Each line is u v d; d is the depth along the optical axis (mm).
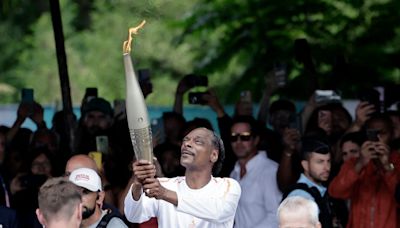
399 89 17625
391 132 16141
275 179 15461
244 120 15781
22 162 17641
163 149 16094
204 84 18656
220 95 25156
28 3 38656
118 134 17312
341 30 23297
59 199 10484
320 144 14258
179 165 16047
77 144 17219
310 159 14297
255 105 22859
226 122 17594
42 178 15922
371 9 23219
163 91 33500
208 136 12117
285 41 23750
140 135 11008
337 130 17266
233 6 24719
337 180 14773
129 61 10977
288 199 10836
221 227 12070
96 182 12742
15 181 15852
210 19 24922
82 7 37781
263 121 18812
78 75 35750
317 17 23516
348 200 15703
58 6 16922
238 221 15609
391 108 19484
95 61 36125
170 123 17469
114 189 16344
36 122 18250
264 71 23906
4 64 38062
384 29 23234
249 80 24047
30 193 15781
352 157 15391
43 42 38000
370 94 16891
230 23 24703
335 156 16453
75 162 13836
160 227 12172
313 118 17094
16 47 38281
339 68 19609
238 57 24438
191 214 11781
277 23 23969
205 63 25328
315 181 14336
